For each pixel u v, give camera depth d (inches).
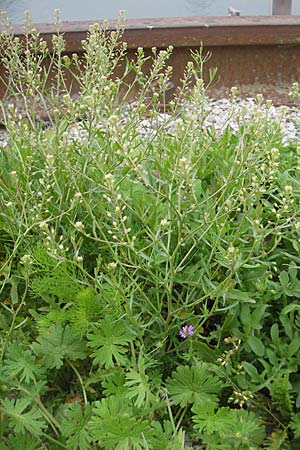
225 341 85.0
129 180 99.5
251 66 217.6
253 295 87.2
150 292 90.0
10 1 398.0
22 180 102.2
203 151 102.0
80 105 102.5
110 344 80.3
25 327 91.6
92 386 85.8
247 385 83.3
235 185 97.4
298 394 82.4
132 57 207.6
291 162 110.8
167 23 210.7
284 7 277.4
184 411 80.0
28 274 81.4
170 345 87.4
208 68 215.6
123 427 72.1
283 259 95.6
